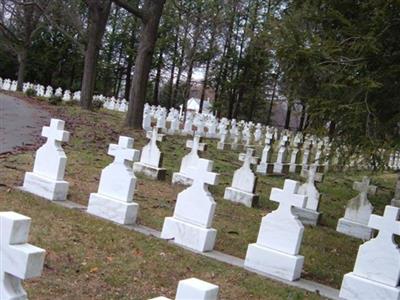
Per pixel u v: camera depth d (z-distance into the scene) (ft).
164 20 120.26
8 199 18.33
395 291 14.12
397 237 19.26
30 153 29.84
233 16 102.73
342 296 14.84
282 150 42.73
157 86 137.69
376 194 37.40
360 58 18.80
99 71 146.30
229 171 36.78
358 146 18.95
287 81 21.43
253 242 19.31
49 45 142.61
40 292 11.20
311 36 19.81
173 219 17.72
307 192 27.35
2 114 49.06
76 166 28.19
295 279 15.85
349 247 22.04
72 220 17.22
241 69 127.03
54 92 112.47
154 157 29.66
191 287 6.43
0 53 137.28
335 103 18.83
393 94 19.15
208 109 136.67
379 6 18.54
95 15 71.41
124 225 18.26
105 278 12.82
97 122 54.29
